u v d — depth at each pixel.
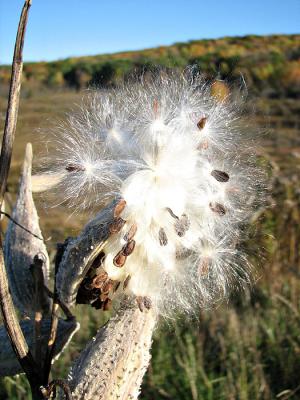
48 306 0.20
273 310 0.72
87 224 0.18
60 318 0.19
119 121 0.20
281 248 0.84
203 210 0.19
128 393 0.17
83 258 0.18
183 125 0.20
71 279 0.18
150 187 0.18
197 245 0.19
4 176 0.16
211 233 0.20
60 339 0.19
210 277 0.20
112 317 0.18
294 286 0.77
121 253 0.17
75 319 0.19
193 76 0.22
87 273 0.18
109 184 0.19
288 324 0.70
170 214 0.18
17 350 0.17
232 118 0.21
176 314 0.20
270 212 0.80
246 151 0.21
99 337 0.17
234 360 0.61
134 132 0.20
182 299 0.20
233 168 0.21
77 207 0.19
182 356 0.62
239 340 0.64
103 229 0.18
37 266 0.19
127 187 0.18
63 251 0.19
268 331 0.66
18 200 0.20
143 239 0.18
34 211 0.20
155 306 0.18
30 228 0.20
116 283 0.18
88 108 0.21
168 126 0.20
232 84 0.22
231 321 0.66
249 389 0.57
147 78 0.21
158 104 0.20
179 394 0.57
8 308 0.17
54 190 0.20
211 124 0.20
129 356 0.17
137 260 0.18
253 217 0.22
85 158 0.19
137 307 0.18
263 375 0.58
